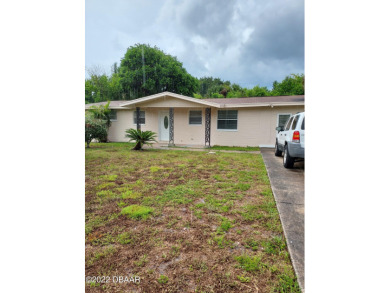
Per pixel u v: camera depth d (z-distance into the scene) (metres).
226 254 1.81
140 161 6.27
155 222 2.41
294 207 2.76
